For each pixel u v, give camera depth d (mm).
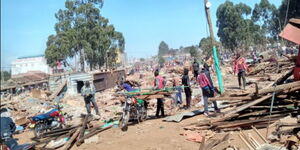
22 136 12969
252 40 81188
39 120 12070
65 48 54781
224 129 9297
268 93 9695
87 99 14828
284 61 26922
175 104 15820
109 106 18922
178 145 8609
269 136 7688
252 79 23328
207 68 11578
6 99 31359
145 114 12328
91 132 10938
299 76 9438
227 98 10211
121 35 65000
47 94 31578
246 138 7871
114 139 10008
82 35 56219
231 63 39438
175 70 40688
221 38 82875
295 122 7910
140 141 9414
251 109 9711
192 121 10977
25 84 48469
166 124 11148
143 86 29156
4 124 8578
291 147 6789
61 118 12625
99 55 57938
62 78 35719
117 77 38406
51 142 10367
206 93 11320
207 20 12992
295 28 8664
